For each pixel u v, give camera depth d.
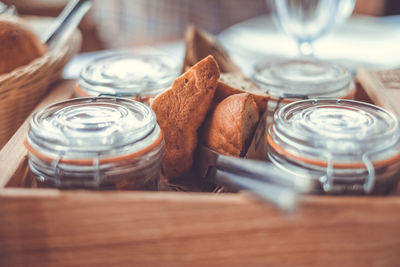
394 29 0.92
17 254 0.36
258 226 0.35
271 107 0.50
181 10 1.34
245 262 0.36
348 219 0.35
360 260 0.36
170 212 0.35
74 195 0.35
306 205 0.35
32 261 0.36
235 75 0.54
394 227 0.35
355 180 0.37
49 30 0.67
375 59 0.67
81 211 0.35
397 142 0.39
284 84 0.51
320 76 0.53
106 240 0.36
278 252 0.36
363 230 0.35
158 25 1.32
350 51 0.74
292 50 0.75
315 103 0.44
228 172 0.40
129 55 0.60
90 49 1.27
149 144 0.39
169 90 0.45
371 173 0.36
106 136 0.38
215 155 0.43
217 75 0.45
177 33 1.34
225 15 1.40
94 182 0.38
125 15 1.30
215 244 0.36
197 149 0.46
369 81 0.55
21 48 0.57
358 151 0.37
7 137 0.54
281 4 0.79
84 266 0.37
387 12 1.24
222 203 0.35
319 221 0.35
